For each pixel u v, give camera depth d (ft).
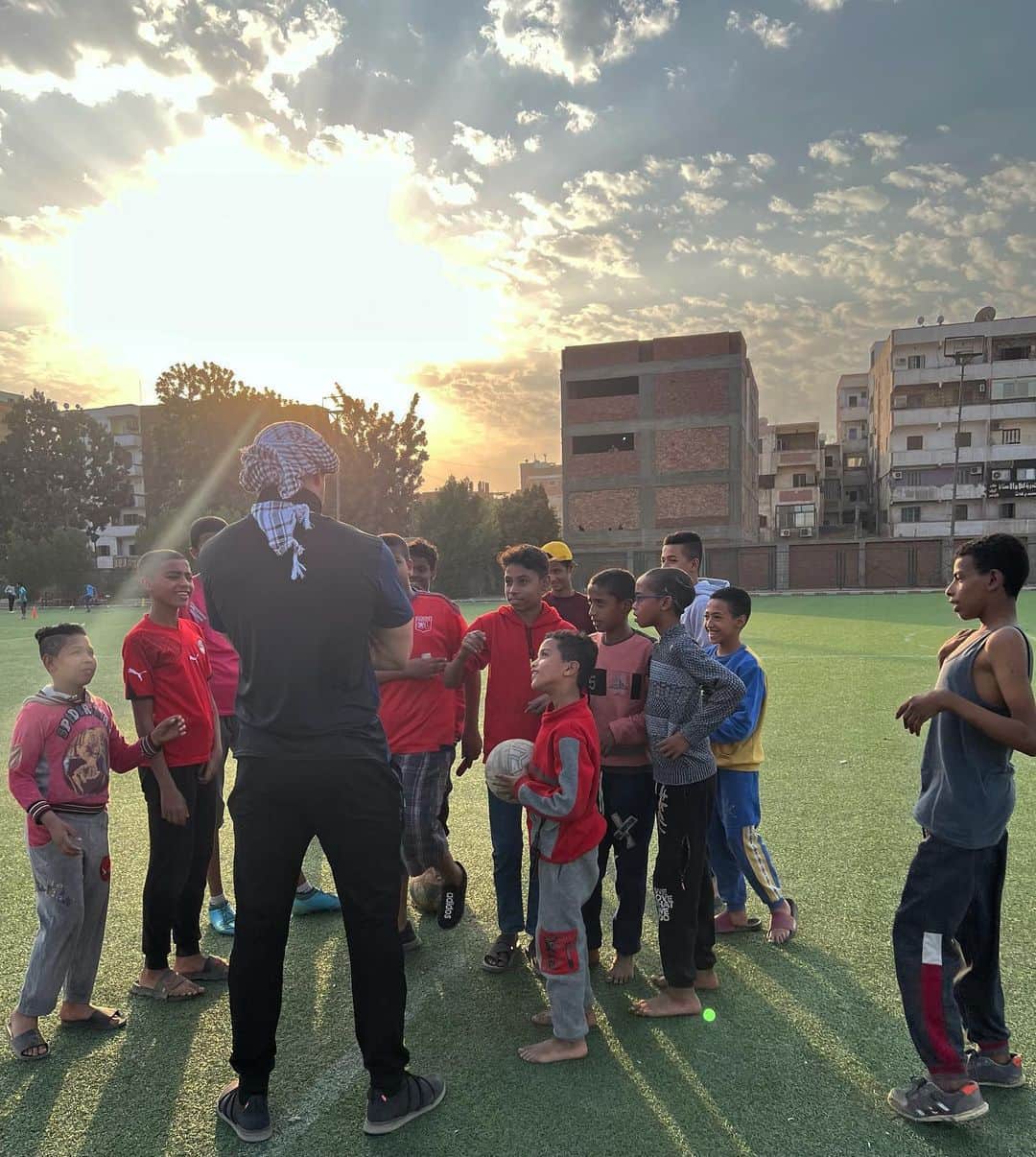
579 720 9.52
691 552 14.55
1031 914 13.12
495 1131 8.02
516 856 11.91
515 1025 10.19
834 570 157.79
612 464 182.80
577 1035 9.24
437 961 12.03
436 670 11.99
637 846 10.98
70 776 9.60
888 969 11.43
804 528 238.48
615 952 11.98
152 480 176.04
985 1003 8.63
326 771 7.70
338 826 7.86
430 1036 9.93
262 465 8.07
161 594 10.65
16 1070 9.21
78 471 193.26
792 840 16.85
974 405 193.36
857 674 40.60
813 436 251.19
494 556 165.89
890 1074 8.94
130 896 14.76
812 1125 8.04
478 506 168.45
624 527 181.68
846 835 17.16
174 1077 9.06
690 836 10.02
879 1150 7.66
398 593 8.19
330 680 7.73
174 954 12.50
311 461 8.15
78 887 9.57
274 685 7.65
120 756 10.28
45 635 9.63
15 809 20.58
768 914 13.37
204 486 163.22
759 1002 10.56
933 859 8.15
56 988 9.45
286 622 7.57
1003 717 7.69
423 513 166.50
